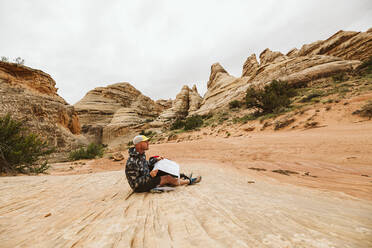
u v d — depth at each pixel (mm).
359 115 12562
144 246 780
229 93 59938
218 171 4637
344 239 713
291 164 5598
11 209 1644
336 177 3582
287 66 47219
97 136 66500
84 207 1679
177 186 2551
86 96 85562
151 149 18156
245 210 1220
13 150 6773
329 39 50812
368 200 1876
